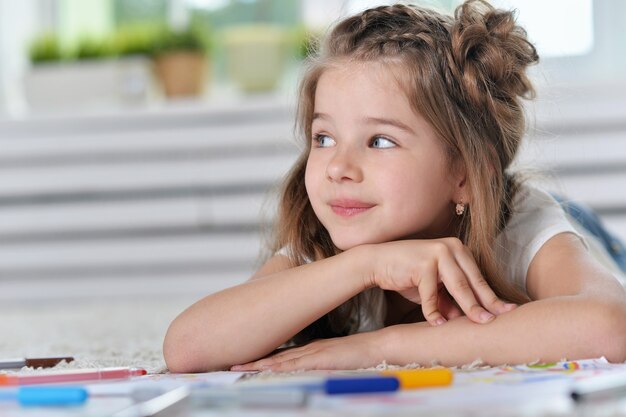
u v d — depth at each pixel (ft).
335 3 12.42
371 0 5.36
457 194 4.27
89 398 2.84
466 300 3.65
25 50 12.60
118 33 12.46
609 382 2.73
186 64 11.92
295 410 2.46
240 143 11.12
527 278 4.30
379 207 4.01
